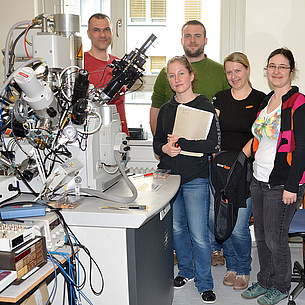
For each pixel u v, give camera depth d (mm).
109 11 3734
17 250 1328
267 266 2553
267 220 2330
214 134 2367
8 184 1859
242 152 2473
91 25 3154
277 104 2303
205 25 3645
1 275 1268
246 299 2623
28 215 1599
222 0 3523
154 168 3576
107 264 1778
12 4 3637
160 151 2459
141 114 3809
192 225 2512
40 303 1550
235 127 2580
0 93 1623
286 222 2305
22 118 1704
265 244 2484
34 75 1601
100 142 1982
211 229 3021
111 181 2137
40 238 1446
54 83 1839
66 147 1907
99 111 1949
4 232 1365
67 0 3754
